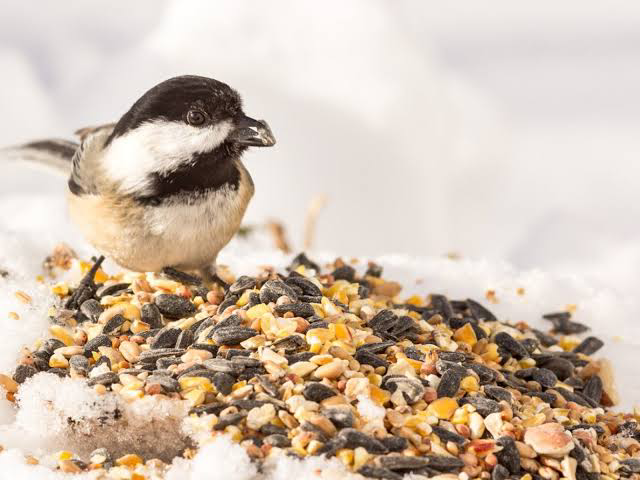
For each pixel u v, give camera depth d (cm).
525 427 586
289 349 607
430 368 614
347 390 575
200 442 545
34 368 640
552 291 875
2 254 835
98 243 696
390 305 758
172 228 670
